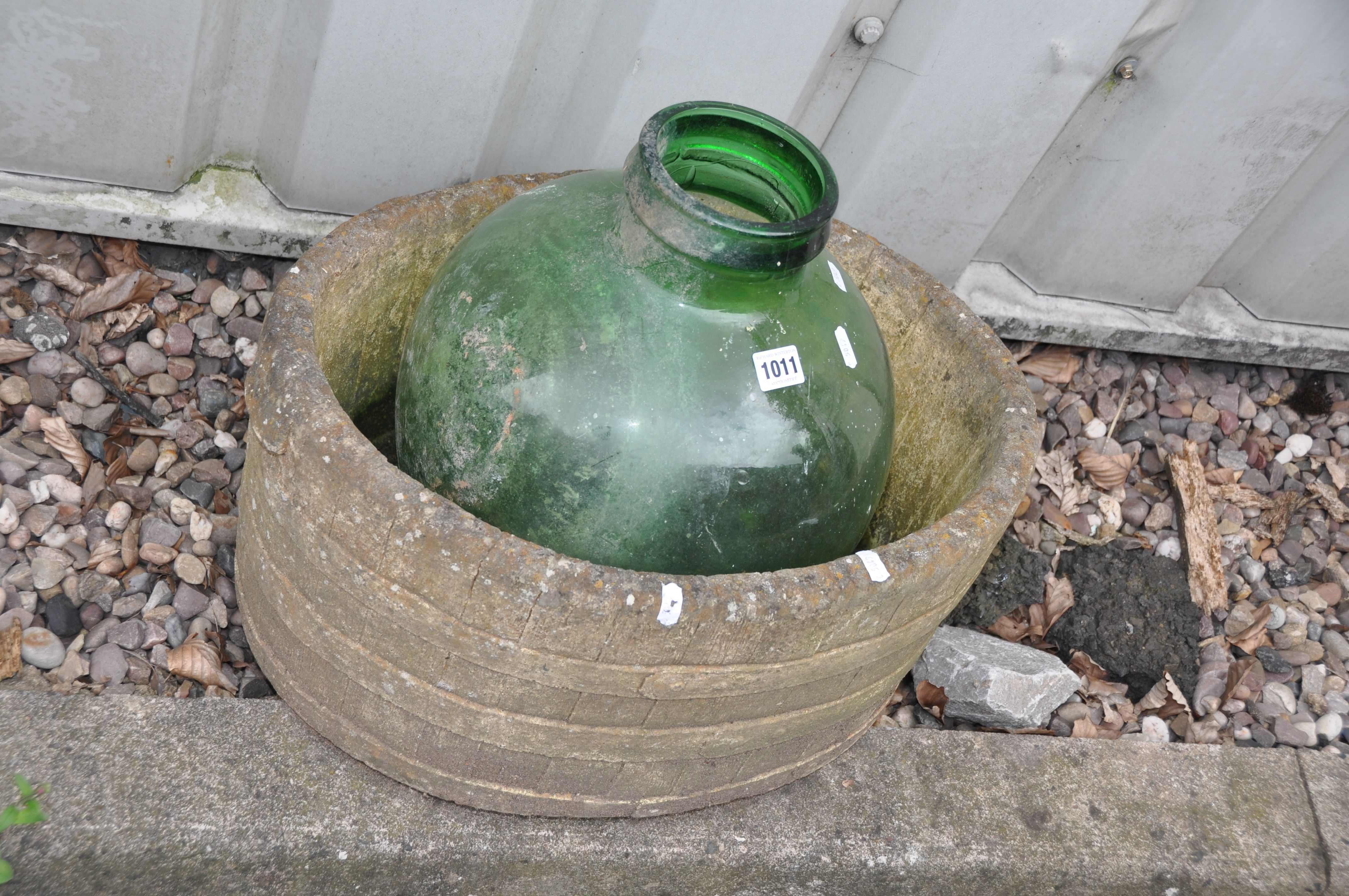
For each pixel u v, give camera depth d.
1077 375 2.70
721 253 1.23
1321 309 2.72
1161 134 2.25
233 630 1.75
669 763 1.42
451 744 1.39
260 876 1.46
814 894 1.67
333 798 1.49
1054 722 2.09
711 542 1.32
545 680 1.25
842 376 1.38
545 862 1.54
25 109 1.74
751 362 1.29
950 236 2.39
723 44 1.95
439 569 1.16
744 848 1.60
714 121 1.40
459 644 1.23
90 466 1.81
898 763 1.79
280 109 1.90
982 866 1.70
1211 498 2.56
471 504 1.36
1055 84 2.10
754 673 1.27
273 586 1.39
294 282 1.40
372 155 1.95
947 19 1.99
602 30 1.89
